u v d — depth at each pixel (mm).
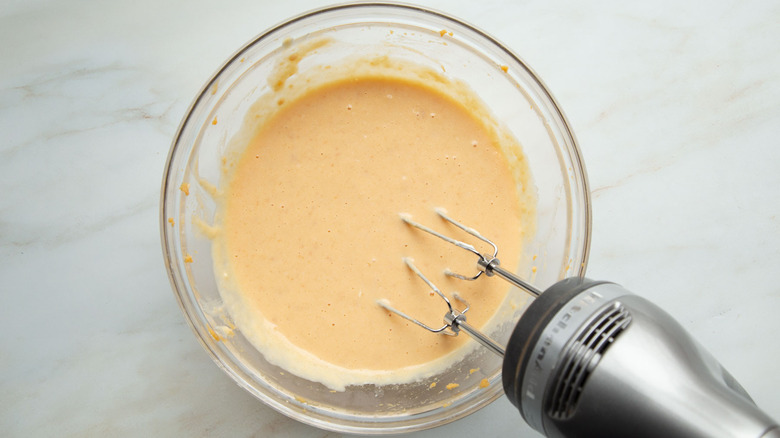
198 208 526
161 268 540
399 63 544
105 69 548
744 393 429
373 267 526
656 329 408
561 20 574
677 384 392
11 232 533
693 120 572
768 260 563
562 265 532
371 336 529
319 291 527
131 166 544
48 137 541
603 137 568
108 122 545
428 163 538
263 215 530
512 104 543
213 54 555
